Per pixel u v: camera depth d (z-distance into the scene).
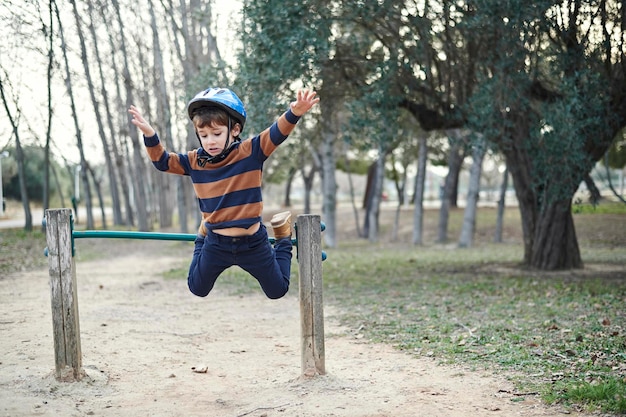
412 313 9.06
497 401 4.88
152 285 12.80
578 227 28.06
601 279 12.61
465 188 87.81
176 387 5.47
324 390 5.18
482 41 12.05
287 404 4.89
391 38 12.91
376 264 17.08
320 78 13.15
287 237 5.07
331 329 8.10
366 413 4.65
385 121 12.60
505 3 10.76
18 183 54.84
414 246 26.53
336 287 12.33
